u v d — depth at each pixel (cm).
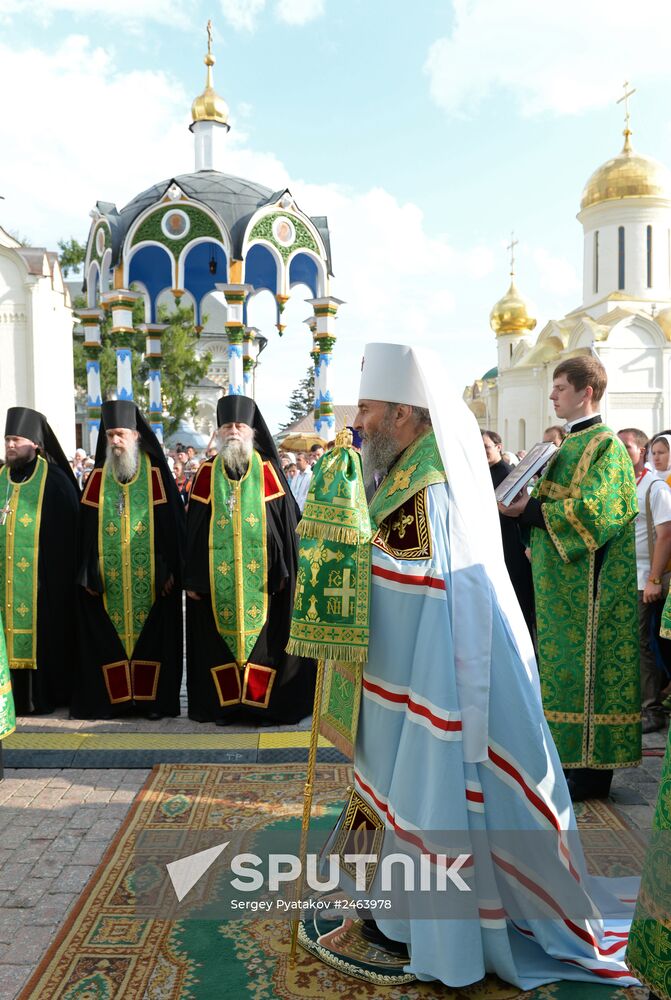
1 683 388
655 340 2708
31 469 534
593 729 372
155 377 1484
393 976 237
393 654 235
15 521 519
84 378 3022
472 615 231
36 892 295
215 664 500
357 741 249
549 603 379
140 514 513
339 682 257
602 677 373
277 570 499
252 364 1470
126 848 323
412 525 238
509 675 235
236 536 493
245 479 501
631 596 375
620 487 368
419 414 255
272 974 241
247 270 1393
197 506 503
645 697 491
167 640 519
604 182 2939
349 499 235
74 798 382
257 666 496
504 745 233
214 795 378
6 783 401
